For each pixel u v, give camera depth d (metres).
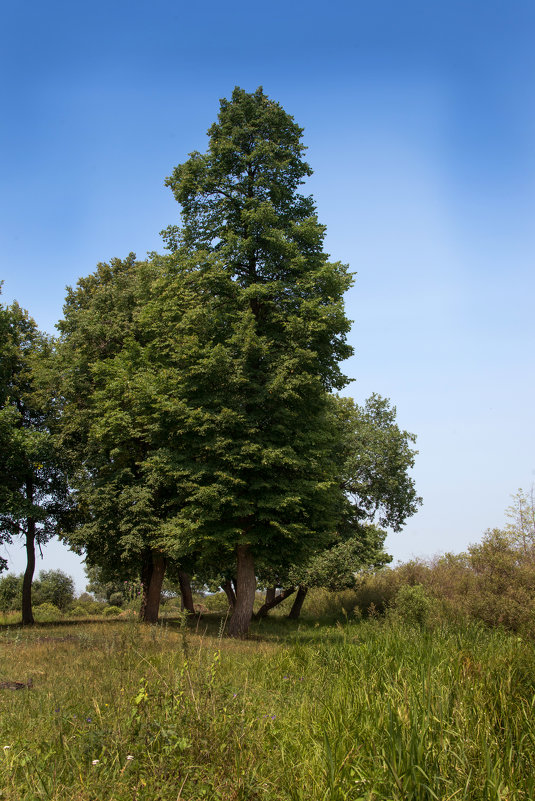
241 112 18.56
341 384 18.25
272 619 31.31
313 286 17.05
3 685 6.87
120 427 20.77
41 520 27.73
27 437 24.78
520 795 3.51
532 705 4.73
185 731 4.14
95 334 23.97
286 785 3.68
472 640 8.05
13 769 3.87
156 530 21.11
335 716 4.76
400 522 33.56
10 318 28.00
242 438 15.94
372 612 12.80
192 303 16.94
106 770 3.76
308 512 17.25
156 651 8.30
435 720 4.26
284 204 18.97
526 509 15.09
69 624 25.56
